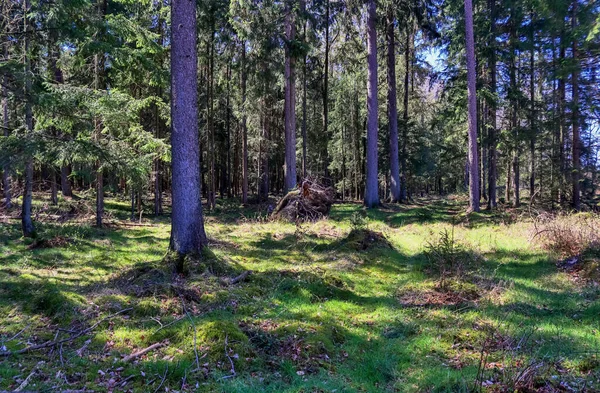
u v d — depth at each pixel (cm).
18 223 1245
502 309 562
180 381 355
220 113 2614
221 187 2970
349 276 736
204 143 2372
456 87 1930
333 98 3253
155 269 652
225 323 455
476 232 1153
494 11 1650
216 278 638
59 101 857
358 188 3691
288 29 1920
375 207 1878
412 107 3050
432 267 768
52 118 949
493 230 1166
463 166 4166
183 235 705
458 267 717
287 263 832
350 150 3397
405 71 2639
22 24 998
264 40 1767
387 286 693
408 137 2644
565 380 353
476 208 1564
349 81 2886
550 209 1454
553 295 619
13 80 854
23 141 847
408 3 1808
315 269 756
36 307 526
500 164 2666
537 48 1509
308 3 1956
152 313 511
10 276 688
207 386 346
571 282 674
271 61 1861
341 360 418
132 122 1197
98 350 416
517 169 2027
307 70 2430
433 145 3145
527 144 1809
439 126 2645
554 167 1627
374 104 1842
